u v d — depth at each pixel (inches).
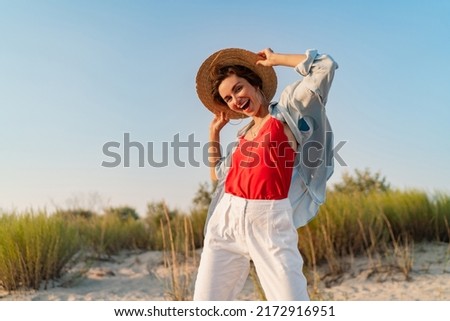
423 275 244.8
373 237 279.3
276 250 106.9
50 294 254.1
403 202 321.7
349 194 356.2
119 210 549.0
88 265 305.6
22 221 276.7
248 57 124.3
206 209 394.0
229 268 114.7
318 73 106.2
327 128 116.7
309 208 118.1
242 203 109.8
